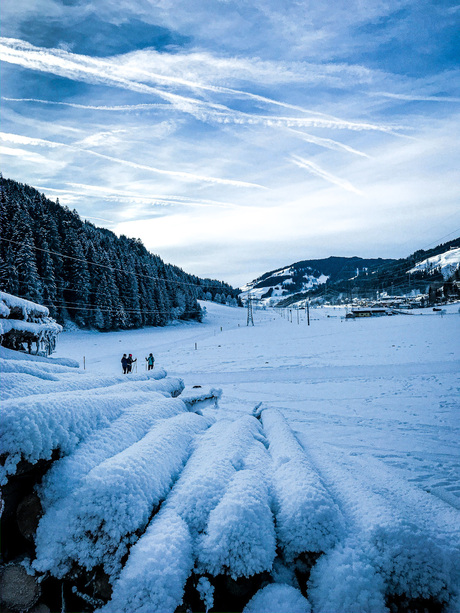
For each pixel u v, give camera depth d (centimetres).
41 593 142
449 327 3903
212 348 3591
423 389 1220
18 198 6506
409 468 538
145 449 196
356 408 1023
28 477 161
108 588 136
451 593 133
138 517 150
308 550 150
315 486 175
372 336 3591
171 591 128
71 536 143
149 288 8106
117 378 408
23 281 4912
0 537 147
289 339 4031
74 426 184
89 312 6178
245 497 161
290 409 1040
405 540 144
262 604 136
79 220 8581
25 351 858
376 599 132
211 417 426
